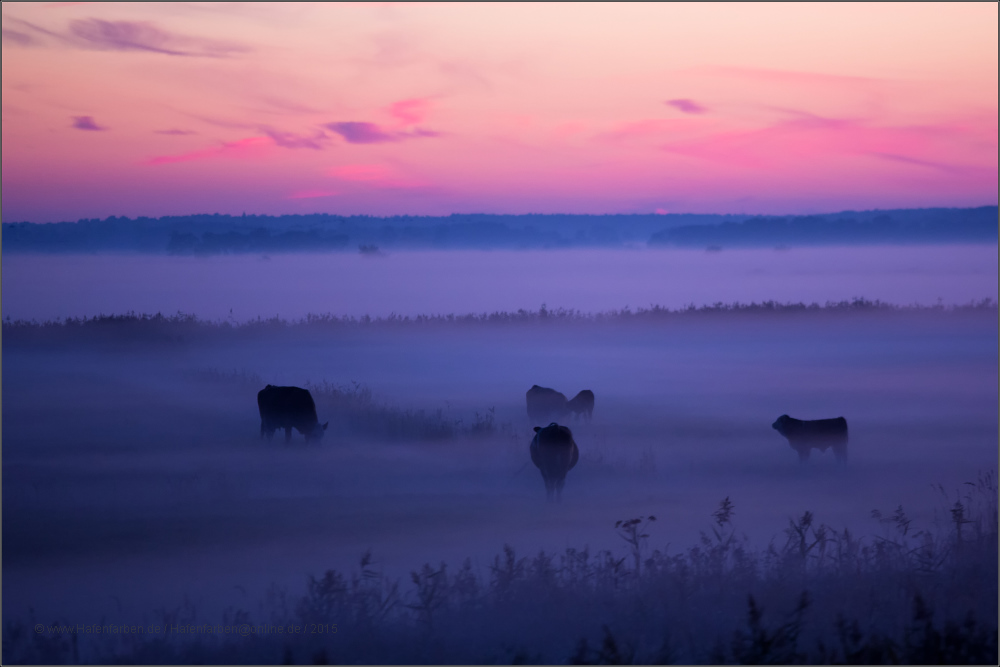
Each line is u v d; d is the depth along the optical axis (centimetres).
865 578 695
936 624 604
